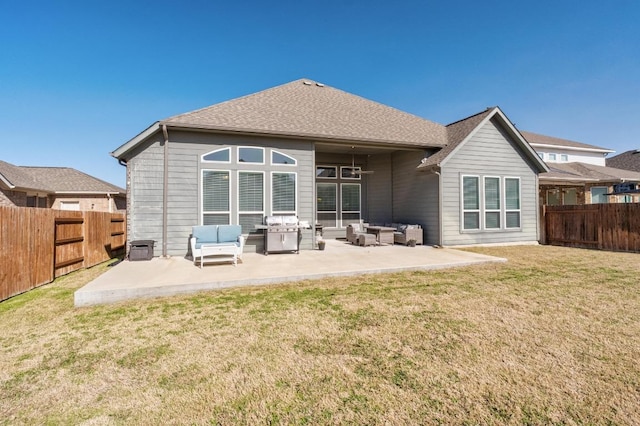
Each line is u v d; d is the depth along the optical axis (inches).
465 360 119.4
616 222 410.6
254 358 123.0
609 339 136.6
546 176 626.2
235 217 370.6
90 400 97.7
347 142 415.2
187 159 355.9
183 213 353.7
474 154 450.6
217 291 222.7
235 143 373.1
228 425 85.4
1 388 104.7
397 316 167.8
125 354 128.0
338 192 539.5
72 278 281.4
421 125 512.4
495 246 456.8
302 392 100.2
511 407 91.3
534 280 247.6
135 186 343.3
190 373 112.6
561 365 114.9
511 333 143.9
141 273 257.0
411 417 87.3
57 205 767.7
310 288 228.4
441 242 430.0
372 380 106.3
